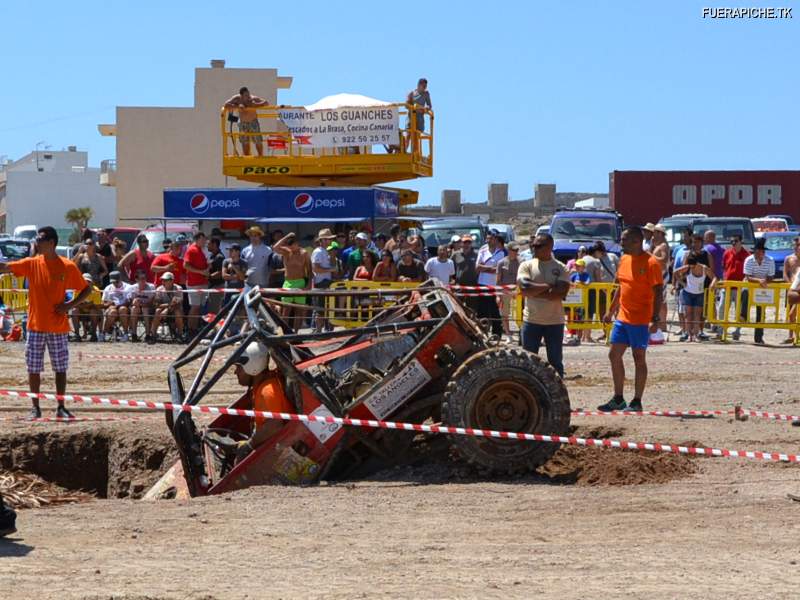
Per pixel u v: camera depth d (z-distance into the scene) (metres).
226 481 11.20
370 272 26.23
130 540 8.78
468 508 10.00
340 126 34.12
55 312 14.85
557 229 34.28
